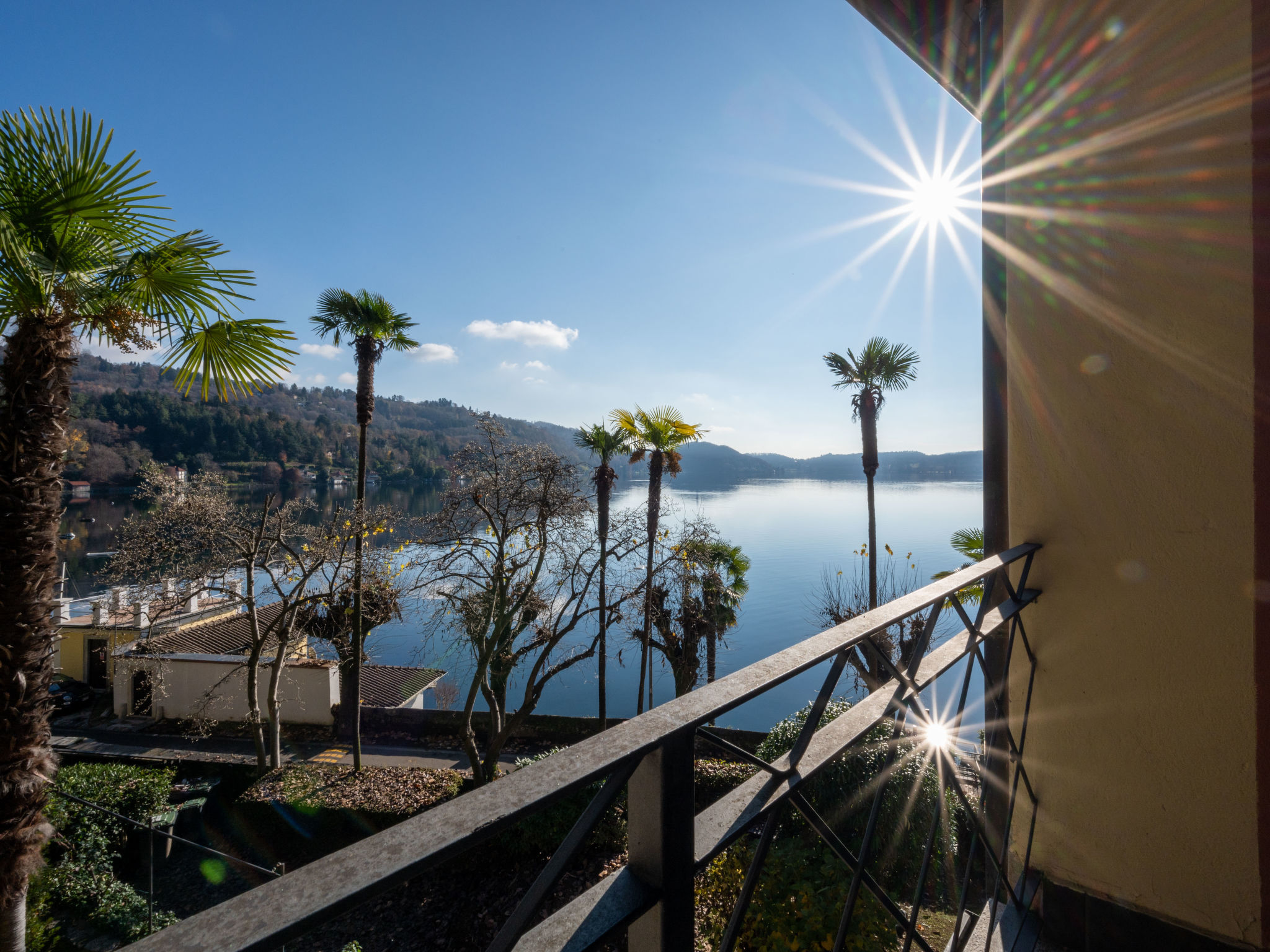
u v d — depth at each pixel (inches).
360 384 589.9
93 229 186.9
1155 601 67.1
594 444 594.6
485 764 508.4
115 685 713.0
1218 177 63.1
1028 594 74.5
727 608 671.1
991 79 93.4
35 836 196.1
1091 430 72.2
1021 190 81.4
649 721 27.1
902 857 188.5
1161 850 66.7
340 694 685.3
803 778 35.1
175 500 581.6
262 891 16.2
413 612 572.7
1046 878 75.6
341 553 564.4
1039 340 78.1
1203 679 63.8
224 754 604.1
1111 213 71.5
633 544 608.1
